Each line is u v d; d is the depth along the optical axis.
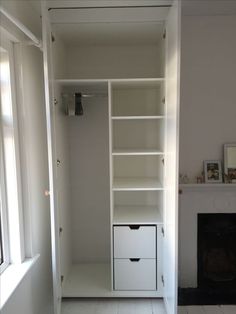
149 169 2.67
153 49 2.54
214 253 2.66
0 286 1.56
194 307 2.27
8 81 1.75
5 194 1.80
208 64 2.43
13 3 1.66
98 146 2.64
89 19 2.04
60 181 2.23
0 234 1.77
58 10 1.93
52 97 1.93
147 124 2.62
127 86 2.40
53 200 1.86
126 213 2.47
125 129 2.63
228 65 2.43
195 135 2.49
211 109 2.46
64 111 2.39
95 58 2.56
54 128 1.98
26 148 1.86
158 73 2.50
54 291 1.93
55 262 1.91
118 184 2.35
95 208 2.71
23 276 1.69
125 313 2.17
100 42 2.47
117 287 2.29
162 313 2.16
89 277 2.49
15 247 1.83
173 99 1.81
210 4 2.15
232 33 2.40
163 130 2.22
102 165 2.66
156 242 2.26
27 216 1.89
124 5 1.89
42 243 2.13
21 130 1.84
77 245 2.75
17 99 1.82
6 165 1.79
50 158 1.82
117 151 2.29
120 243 2.26
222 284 2.56
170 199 1.94
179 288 2.53
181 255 2.54
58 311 1.99
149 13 1.98
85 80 2.11
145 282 2.29
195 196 2.49
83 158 2.66
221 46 2.41
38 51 2.11
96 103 2.60
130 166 2.68
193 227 2.52
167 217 2.07
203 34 2.40
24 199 1.88
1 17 1.53
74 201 2.71
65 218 2.43
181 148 2.49
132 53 2.56
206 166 2.48
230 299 2.37
